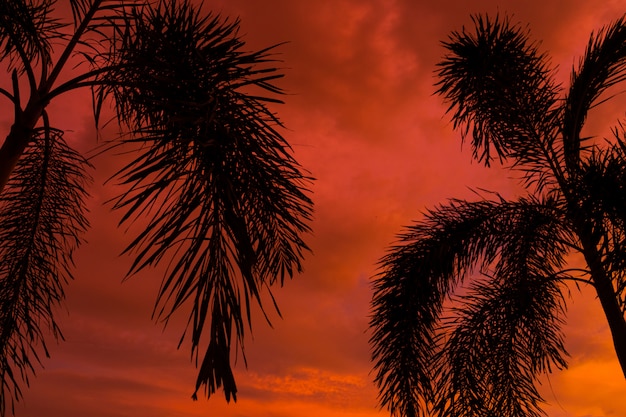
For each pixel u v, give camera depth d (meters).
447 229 5.32
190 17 2.70
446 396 5.23
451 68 5.62
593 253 4.69
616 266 3.55
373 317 5.45
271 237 2.91
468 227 5.25
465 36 5.54
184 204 2.21
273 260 3.27
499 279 5.33
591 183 3.82
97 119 3.32
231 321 2.10
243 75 2.56
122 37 3.17
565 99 5.37
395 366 5.31
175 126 2.35
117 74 2.91
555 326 5.32
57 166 3.73
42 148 3.70
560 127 5.32
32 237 3.70
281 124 2.66
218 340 2.04
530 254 5.41
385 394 5.29
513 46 5.46
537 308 5.27
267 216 2.79
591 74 5.05
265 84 2.58
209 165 2.36
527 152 5.44
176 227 2.16
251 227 2.70
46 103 2.75
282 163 2.54
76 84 2.71
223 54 2.61
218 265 2.19
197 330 2.03
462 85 5.64
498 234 5.23
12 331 3.58
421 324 5.35
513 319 5.28
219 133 2.44
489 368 5.25
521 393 5.20
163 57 2.63
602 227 3.71
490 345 5.26
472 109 5.69
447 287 5.38
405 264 5.35
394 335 5.34
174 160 2.31
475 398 5.20
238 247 2.23
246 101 2.58
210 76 2.54
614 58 4.96
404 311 5.35
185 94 2.50
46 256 3.76
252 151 2.56
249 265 2.21
